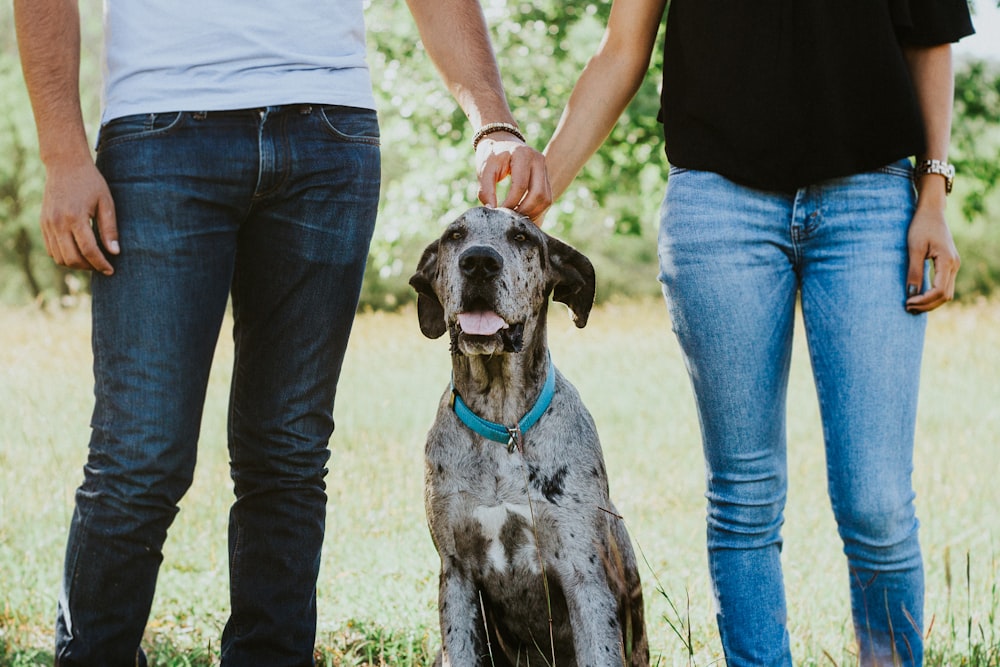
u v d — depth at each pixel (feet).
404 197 45.09
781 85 9.25
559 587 10.27
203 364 9.05
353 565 15.71
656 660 11.90
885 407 9.19
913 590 9.47
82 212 8.47
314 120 9.22
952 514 18.24
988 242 83.15
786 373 9.78
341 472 20.18
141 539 8.84
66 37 8.65
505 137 10.43
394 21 42.57
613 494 19.98
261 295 9.54
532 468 10.03
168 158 8.73
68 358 33.04
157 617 13.89
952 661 11.60
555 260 10.91
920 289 9.29
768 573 9.66
